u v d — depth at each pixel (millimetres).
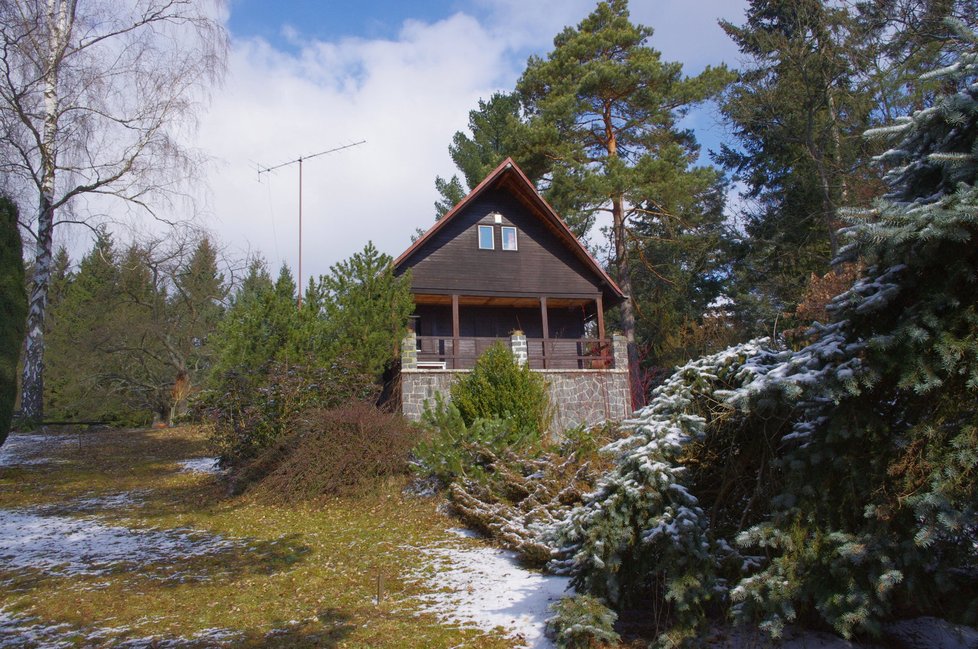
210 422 13914
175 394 33125
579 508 5820
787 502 4980
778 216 27938
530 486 10492
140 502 13203
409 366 17734
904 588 4609
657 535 5125
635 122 29109
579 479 10062
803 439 5160
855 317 4895
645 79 27000
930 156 4445
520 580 7863
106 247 23641
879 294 4605
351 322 16141
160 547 9938
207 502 12992
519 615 6559
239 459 14023
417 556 9289
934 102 4773
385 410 14875
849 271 14195
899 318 4613
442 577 8219
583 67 27906
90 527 11203
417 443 13172
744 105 24750
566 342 23781
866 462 4770
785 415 5305
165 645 6188
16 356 14914
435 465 11945
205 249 30969
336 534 10586
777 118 25016
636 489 5262
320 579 8297
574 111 27328
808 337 5562
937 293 4426
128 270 30422
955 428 4367
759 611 4910
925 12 19000
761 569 5203
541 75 28969
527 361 18250
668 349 32125
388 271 17266
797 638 5270
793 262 27250
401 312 17125
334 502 12523
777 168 28797
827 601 4676
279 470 12961
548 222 22734
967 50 5031
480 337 23281
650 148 29500
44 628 6684
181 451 19266
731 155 30844
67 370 32750
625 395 19500
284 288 16281
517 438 12445
